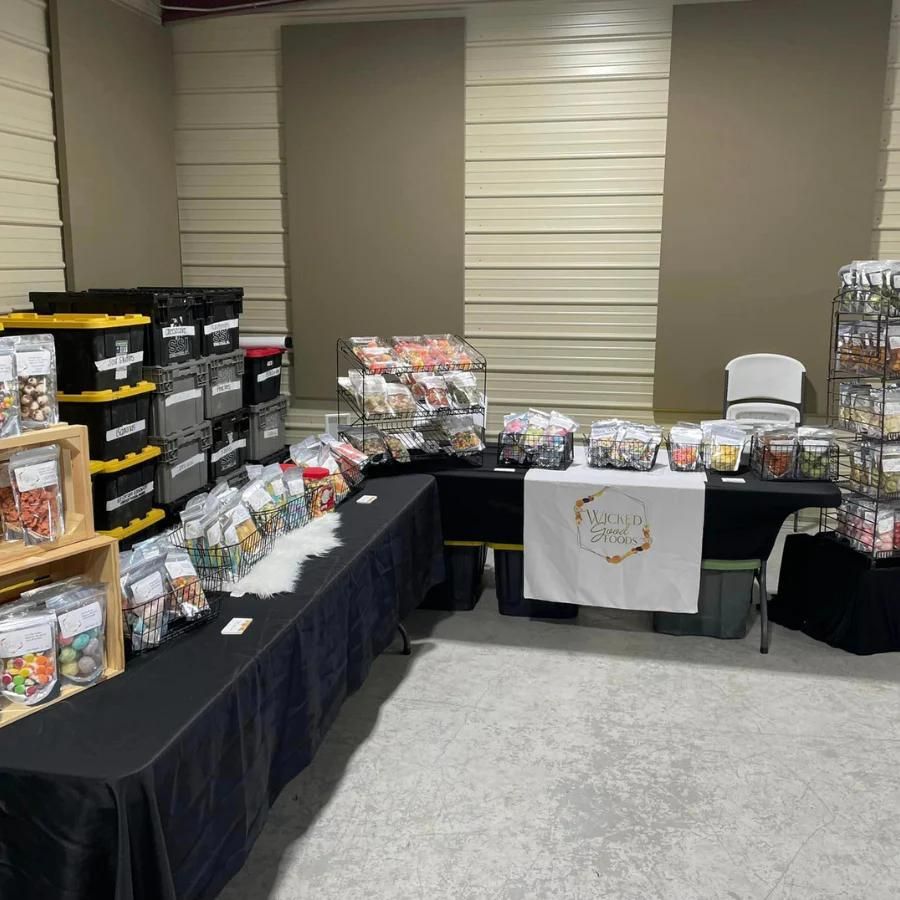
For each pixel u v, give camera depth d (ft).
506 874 7.14
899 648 11.31
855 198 15.11
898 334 10.42
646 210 15.92
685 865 7.25
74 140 13.94
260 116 16.98
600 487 11.05
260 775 6.23
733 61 15.06
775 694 10.21
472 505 11.98
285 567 7.95
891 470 10.78
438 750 9.00
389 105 16.30
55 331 9.46
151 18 16.37
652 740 9.19
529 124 16.02
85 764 4.79
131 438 10.27
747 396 15.24
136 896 4.85
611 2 15.35
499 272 16.66
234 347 12.91
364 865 7.26
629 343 16.51
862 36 14.60
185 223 17.62
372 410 11.66
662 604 11.18
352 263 17.01
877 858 7.34
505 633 12.02
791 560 12.39
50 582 6.20
